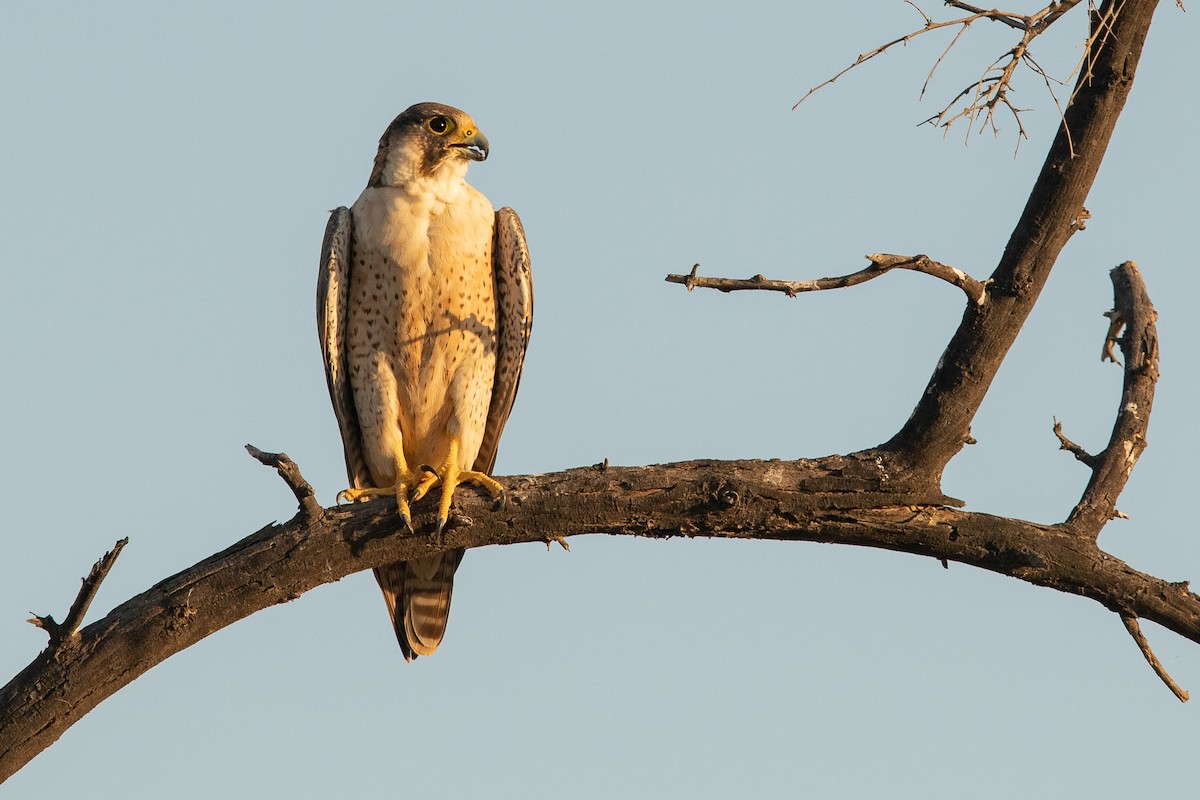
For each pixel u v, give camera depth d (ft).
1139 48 30.04
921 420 32.19
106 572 29.68
